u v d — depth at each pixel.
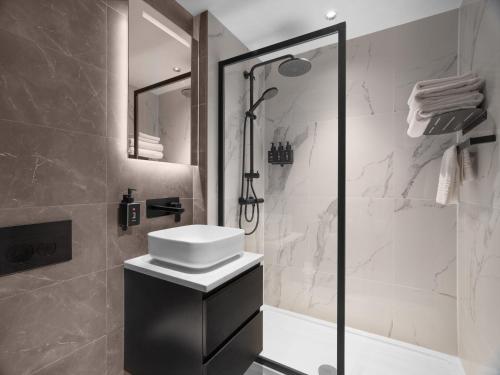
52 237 0.97
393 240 1.73
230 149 1.76
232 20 1.68
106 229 1.16
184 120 1.56
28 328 0.91
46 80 0.95
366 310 1.81
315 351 1.53
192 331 0.97
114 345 1.19
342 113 1.39
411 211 1.68
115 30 1.20
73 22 1.03
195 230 1.52
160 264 1.18
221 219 1.72
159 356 1.09
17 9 0.88
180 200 1.56
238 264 1.19
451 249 1.58
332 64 1.48
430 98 1.14
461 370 1.46
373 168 1.78
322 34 1.43
